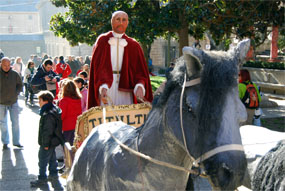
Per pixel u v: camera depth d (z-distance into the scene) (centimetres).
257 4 1202
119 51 462
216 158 218
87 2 1259
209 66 225
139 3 1203
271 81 1838
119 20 468
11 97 902
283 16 1277
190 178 305
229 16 1216
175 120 249
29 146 935
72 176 365
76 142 420
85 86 851
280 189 327
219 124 221
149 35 1215
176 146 266
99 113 412
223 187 218
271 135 514
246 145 461
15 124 916
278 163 342
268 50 3197
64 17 1400
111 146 321
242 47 236
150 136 284
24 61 4309
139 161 288
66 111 724
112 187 301
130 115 415
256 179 371
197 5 1163
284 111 1335
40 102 682
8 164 792
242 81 728
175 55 3566
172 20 1184
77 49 3200
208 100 223
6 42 4262
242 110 230
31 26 4931
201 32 1416
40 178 665
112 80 455
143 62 476
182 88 245
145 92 467
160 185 278
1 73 889
